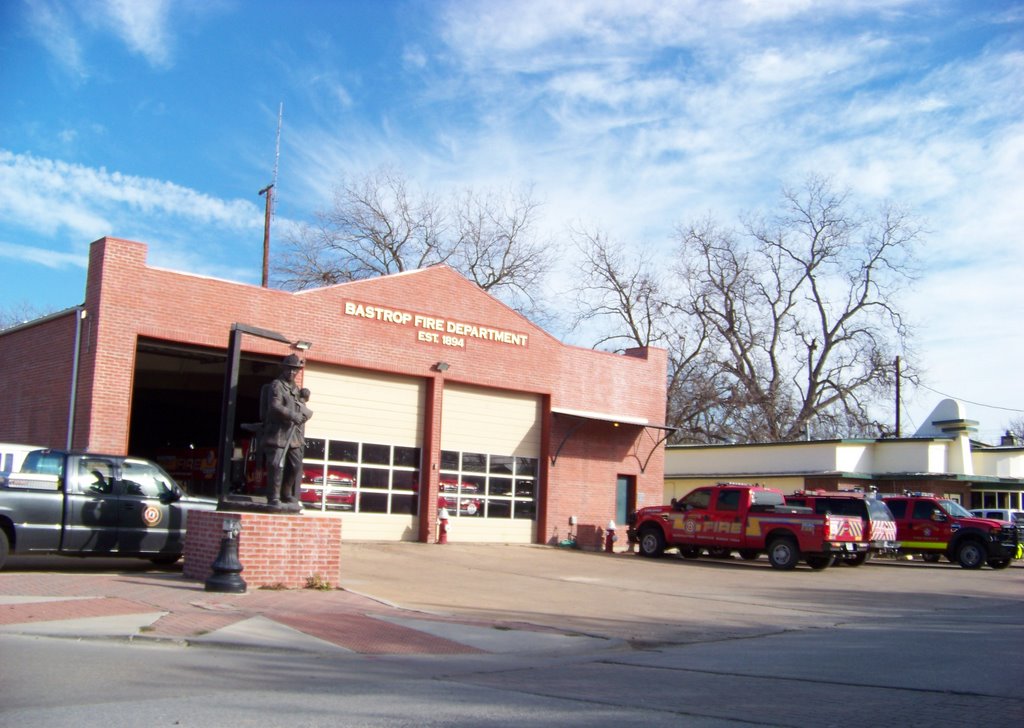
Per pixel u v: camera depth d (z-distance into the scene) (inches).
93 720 254.2
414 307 996.6
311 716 273.0
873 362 2062.0
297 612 482.0
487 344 1063.0
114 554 603.5
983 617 610.2
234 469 634.8
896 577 938.1
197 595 510.6
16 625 399.5
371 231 2009.1
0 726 243.4
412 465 995.9
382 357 964.0
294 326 898.1
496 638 459.2
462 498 1043.3
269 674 344.5
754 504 1022.4
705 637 501.7
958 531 1098.7
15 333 911.7
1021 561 1254.3
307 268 1974.7
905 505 1146.0
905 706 307.3
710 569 957.2
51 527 577.9
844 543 972.6
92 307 786.8
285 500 601.9
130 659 353.4
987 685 347.9
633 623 544.4
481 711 290.5
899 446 1460.4
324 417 931.3
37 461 593.6
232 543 536.7
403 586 656.4
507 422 1093.8
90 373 772.6
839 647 460.8
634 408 1223.5
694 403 2098.9
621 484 1218.6
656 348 1267.2
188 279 830.5
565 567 887.7
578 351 1163.9
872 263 2114.9
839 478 1429.6
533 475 1114.7
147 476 623.5
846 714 293.0
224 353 872.3
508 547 1045.2
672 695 327.0
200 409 1253.7
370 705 294.0
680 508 1072.2
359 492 951.6
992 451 1568.7
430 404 1004.6
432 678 359.6
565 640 462.6
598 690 337.1
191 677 326.3
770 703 311.6
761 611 629.3
